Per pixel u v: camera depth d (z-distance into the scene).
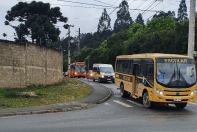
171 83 10.79
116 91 20.94
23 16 43.12
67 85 24.22
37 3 42.41
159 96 10.80
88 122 8.29
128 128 7.26
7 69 16.70
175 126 7.55
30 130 6.93
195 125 7.69
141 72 12.98
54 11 43.88
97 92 18.28
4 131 6.78
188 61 11.32
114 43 66.56
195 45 36.38
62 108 11.13
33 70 19.88
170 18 57.72
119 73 17.73
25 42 18.56
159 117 9.31
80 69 44.56
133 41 52.31
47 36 42.41
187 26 40.62
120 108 11.92
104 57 66.31
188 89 10.87
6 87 15.90
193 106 12.45
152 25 57.81
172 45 41.38
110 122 8.28
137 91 13.58
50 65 23.47
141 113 10.36
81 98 15.05
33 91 16.78
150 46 46.44
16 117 9.32
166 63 11.17
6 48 16.61
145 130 6.98
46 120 8.68
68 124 7.91
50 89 19.23
